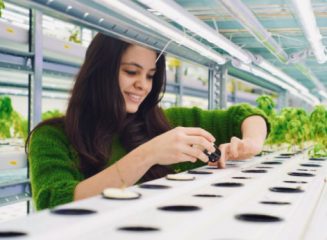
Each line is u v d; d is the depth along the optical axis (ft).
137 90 7.22
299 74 39.88
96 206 3.97
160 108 8.27
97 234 3.02
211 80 25.53
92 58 6.96
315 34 14.71
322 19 19.56
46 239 2.87
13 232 3.02
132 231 3.11
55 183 5.61
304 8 11.37
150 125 7.98
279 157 10.02
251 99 50.72
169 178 5.86
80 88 6.97
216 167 7.45
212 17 18.66
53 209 3.80
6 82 17.71
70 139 6.77
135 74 7.12
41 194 5.57
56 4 8.91
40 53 16.02
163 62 7.82
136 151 5.70
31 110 16.11
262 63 21.98
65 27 24.04
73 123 6.80
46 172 5.90
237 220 3.51
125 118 7.52
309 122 13.21
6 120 16.34
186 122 10.61
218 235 3.05
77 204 4.05
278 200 4.43
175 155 5.63
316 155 10.00
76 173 6.22
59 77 17.88
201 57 20.43
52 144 6.39
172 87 29.27
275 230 3.22
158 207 3.96
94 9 9.66
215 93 25.72
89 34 24.80
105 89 6.97
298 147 14.23
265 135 9.42
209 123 10.48
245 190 4.99
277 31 22.06
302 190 5.07
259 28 15.72
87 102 7.00
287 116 13.24
